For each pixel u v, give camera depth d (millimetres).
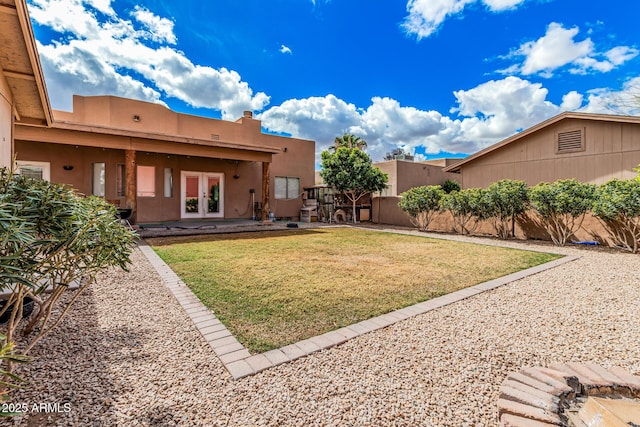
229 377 2268
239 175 14695
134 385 2156
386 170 22625
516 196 9406
